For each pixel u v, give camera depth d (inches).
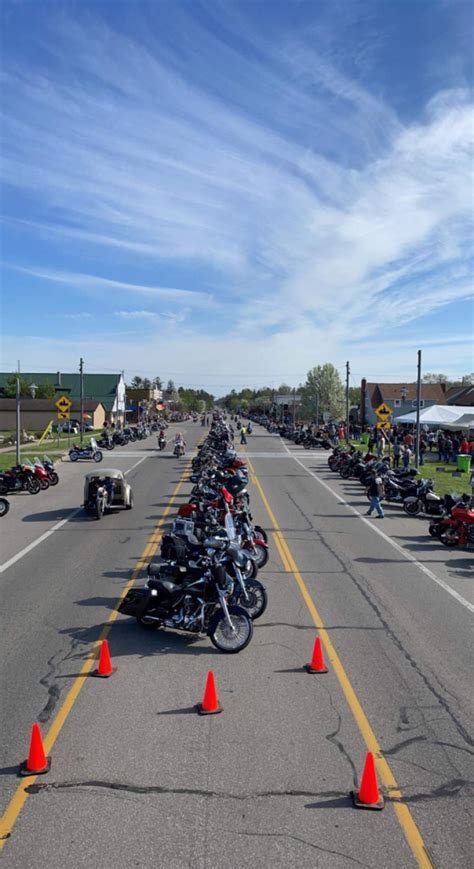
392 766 247.1
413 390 3782.0
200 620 380.5
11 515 847.7
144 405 4872.0
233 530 487.8
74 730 272.1
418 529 761.6
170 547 410.6
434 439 2186.3
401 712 291.7
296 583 510.3
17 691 311.0
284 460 1726.1
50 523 786.2
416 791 231.3
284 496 1034.7
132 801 222.5
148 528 747.4
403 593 486.3
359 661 350.6
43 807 219.5
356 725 278.7
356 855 196.9
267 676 329.4
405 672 336.8
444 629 405.7
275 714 287.4
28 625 408.8
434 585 511.2
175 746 258.8
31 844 200.8
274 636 389.1
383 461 1064.8
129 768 242.8
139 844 200.4
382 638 387.5
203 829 207.8
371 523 797.2
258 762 247.6
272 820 212.8
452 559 604.7
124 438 2327.8
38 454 1790.1
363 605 453.7
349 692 311.3
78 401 3405.5
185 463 1605.6
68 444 2117.4
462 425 1691.7
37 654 359.3
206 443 1839.3
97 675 329.1
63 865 191.3
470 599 473.7
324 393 4261.8
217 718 282.8
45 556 605.3
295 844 201.2
